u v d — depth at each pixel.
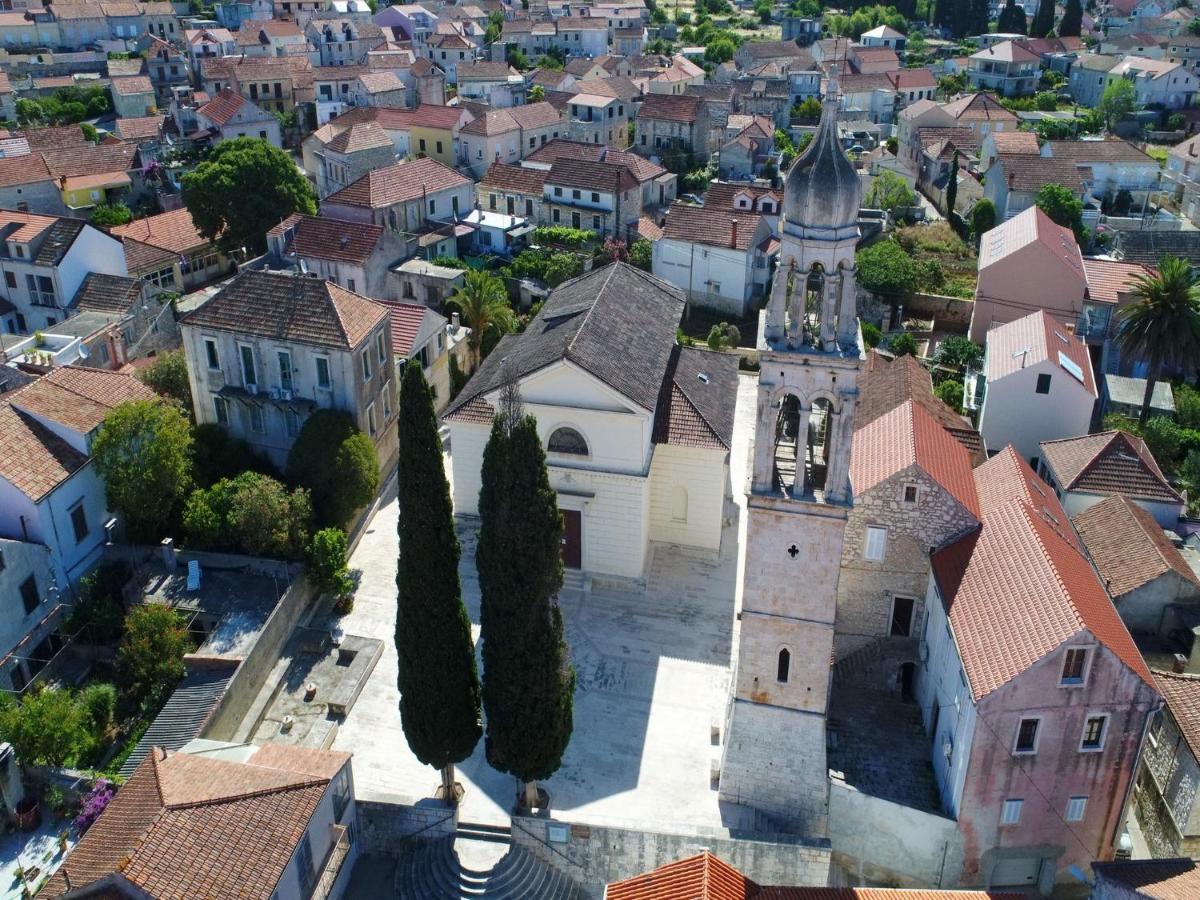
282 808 35.19
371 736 45.34
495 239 102.56
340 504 55.62
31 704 40.97
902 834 39.66
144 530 54.06
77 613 48.91
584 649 50.50
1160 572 49.06
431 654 37.31
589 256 97.75
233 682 44.53
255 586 51.62
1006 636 37.28
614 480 52.88
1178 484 64.88
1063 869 39.28
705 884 33.59
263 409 59.03
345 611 52.78
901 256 93.81
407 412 34.72
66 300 81.38
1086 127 157.50
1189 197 115.69
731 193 104.19
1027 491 45.06
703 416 55.72
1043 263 78.69
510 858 39.12
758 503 36.88
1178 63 166.00
